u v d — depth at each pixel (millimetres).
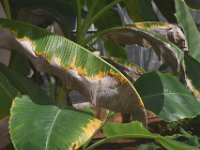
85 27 4336
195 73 3670
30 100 2875
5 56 6148
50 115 2676
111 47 6215
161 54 3732
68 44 3029
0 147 3258
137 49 13523
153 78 3863
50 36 3049
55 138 2408
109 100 2953
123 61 4777
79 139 2477
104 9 4414
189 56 3768
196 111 3557
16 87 3148
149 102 3600
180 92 3740
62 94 4121
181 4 4219
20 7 5117
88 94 2926
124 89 2947
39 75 4887
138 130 3053
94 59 2992
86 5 5516
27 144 2314
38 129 2469
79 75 2945
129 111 2994
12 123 2521
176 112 3514
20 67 5160
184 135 5727
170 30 4141
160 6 5445
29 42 3039
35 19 4641
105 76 2955
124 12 11492
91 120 2693
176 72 3682
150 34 3787
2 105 3293
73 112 2781
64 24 4617
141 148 5730
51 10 4668
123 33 4098
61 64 2967
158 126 8367
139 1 4926
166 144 3041
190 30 4141
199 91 3650
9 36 3102
